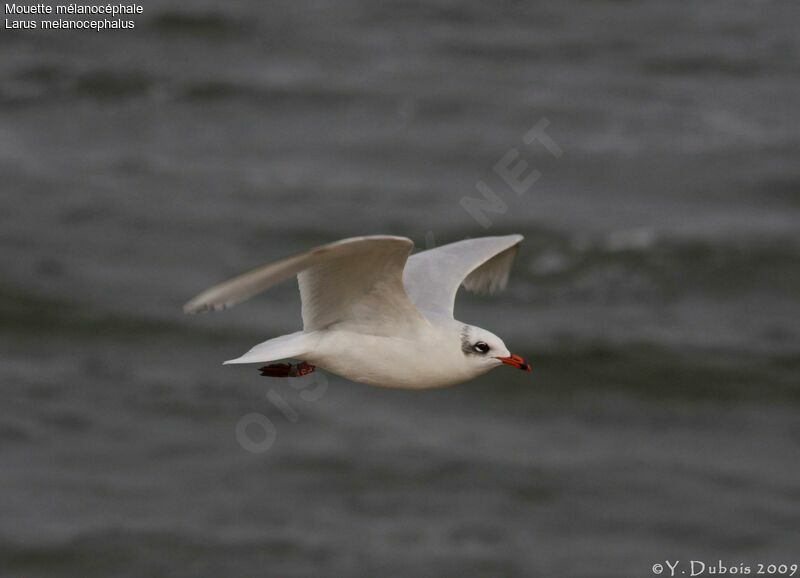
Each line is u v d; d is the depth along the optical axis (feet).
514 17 129.90
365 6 131.54
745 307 74.49
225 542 51.29
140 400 61.98
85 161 92.63
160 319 70.33
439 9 131.85
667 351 68.49
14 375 64.44
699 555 50.98
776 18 131.85
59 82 105.60
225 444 58.29
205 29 119.03
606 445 59.41
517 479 55.93
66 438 58.49
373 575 49.47
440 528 52.60
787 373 66.54
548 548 51.49
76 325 70.03
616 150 95.35
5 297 72.49
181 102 103.71
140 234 81.41
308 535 51.85
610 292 75.97
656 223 83.30
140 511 53.11
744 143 97.30
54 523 52.06
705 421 62.13
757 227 83.66
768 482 56.03
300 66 112.37
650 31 126.21
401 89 107.14
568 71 114.21
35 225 81.82
